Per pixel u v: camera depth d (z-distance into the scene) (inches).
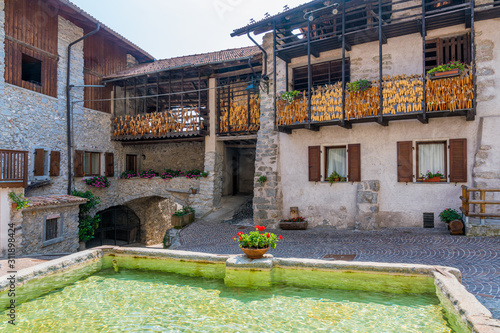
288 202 444.5
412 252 265.0
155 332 153.6
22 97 452.1
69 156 522.9
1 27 424.2
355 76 402.0
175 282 224.7
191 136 574.6
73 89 537.3
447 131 351.9
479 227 291.3
